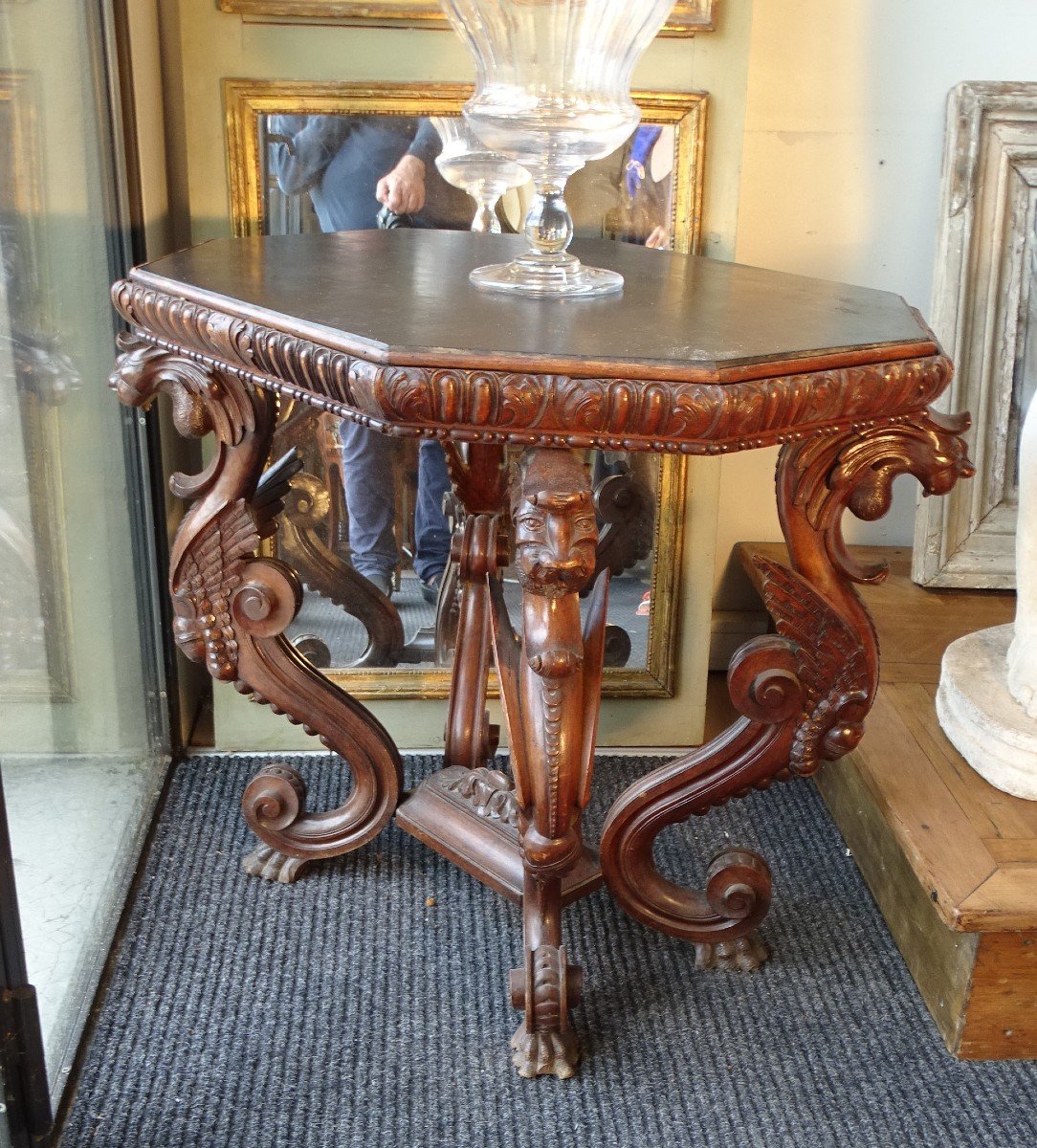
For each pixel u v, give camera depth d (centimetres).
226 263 126
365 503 176
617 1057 129
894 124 187
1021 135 181
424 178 164
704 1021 135
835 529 120
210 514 133
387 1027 132
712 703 204
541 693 116
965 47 184
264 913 149
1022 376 188
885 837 151
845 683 126
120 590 157
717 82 162
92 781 142
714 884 136
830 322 111
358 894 153
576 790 120
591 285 121
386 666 183
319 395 103
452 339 98
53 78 131
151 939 144
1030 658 146
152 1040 129
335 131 161
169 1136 118
